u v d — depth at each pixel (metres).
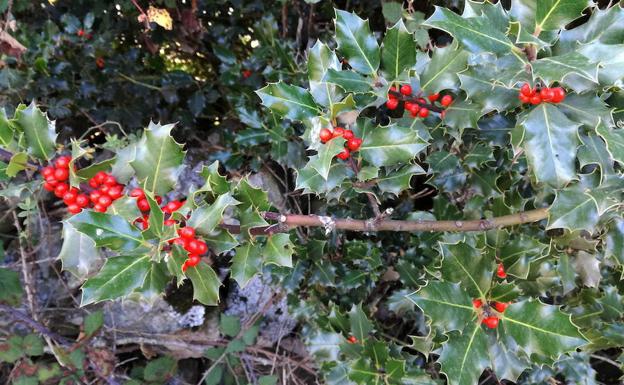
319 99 0.32
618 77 0.25
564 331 0.30
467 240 0.41
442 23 0.25
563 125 0.27
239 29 0.61
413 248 0.49
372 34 0.32
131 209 0.28
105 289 0.26
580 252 0.40
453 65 0.34
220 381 0.57
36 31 0.64
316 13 0.60
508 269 0.38
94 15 0.61
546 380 0.47
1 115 0.29
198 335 0.56
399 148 0.31
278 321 0.58
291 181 0.61
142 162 0.30
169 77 0.59
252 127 0.54
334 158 0.33
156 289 0.28
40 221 0.55
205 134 0.66
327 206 0.51
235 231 0.31
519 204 0.43
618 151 0.25
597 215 0.31
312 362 0.57
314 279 0.49
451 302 0.31
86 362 0.52
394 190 0.34
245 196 0.32
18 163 0.29
